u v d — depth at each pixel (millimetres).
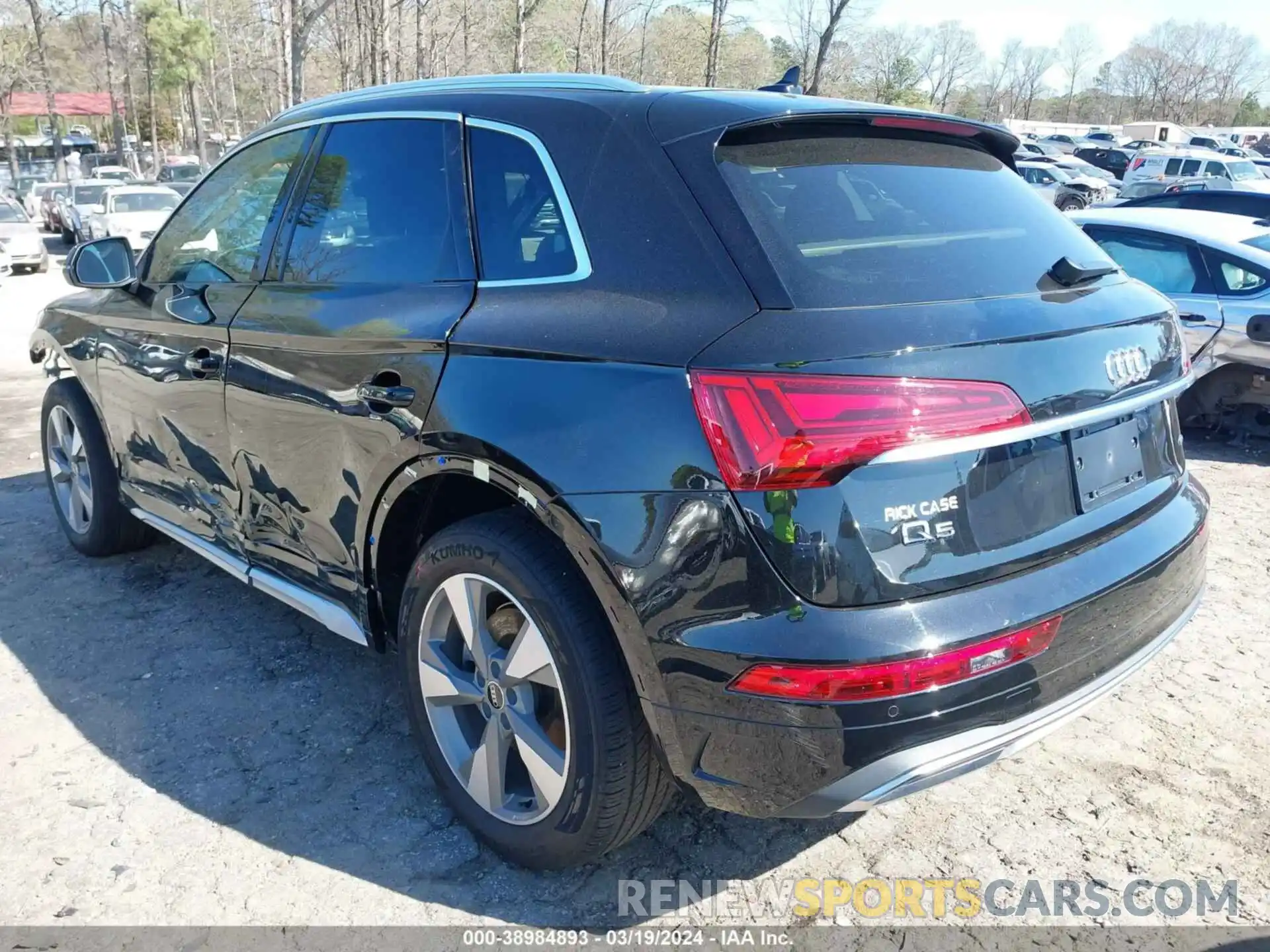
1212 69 100500
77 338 4172
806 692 1930
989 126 2713
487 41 34094
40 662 3613
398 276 2754
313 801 2838
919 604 1967
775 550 1925
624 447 2064
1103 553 2270
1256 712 3344
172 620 3955
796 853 2658
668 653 2043
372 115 3025
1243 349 6488
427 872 2562
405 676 2738
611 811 2273
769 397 1917
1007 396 2045
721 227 2168
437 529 2787
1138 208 8008
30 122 88125
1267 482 6016
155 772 2969
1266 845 2689
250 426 3150
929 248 2299
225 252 3447
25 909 2406
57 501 4688
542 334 2281
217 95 61500
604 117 2467
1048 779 2984
